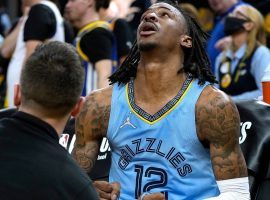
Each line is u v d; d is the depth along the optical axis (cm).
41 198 235
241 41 537
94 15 528
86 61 523
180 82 317
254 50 531
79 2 522
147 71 316
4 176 236
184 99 312
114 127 319
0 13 841
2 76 596
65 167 241
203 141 312
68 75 250
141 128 313
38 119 248
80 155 328
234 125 309
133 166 314
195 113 310
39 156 240
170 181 308
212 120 308
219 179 307
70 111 255
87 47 521
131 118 316
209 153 315
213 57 591
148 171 311
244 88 532
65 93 249
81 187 241
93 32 520
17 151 241
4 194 234
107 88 329
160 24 314
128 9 658
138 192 311
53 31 524
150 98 316
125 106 319
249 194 314
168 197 307
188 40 319
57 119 252
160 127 310
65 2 617
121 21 590
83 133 328
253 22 533
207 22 687
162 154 310
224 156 308
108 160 356
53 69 249
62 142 371
